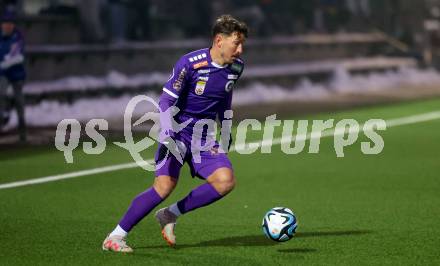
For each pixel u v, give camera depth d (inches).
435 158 1133.1
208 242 663.8
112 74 1824.6
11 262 600.4
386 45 2645.2
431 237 685.3
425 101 1964.8
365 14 2696.9
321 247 647.8
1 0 1451.8
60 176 996.6
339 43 2503.7
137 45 1959.9
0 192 895.1
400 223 740.7
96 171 1033.5
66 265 591.2
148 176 1002.7
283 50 2322.8
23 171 1031.6
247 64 2199.8
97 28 1903.3
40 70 1732.3
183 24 2204.7
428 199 854.5
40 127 1462.8
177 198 876.6
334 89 2212.1
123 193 893.8
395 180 968.9
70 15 1886.1
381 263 600.1
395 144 1273.4
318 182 959.6
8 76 1267.2
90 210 800.9
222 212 787.4
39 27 1813.5
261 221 749.3
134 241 665.6
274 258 611.5
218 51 606.5
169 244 643.5
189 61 605.9
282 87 2119.8
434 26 2805.1
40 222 743.1
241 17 2285.9
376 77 2383.1
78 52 1801.2
